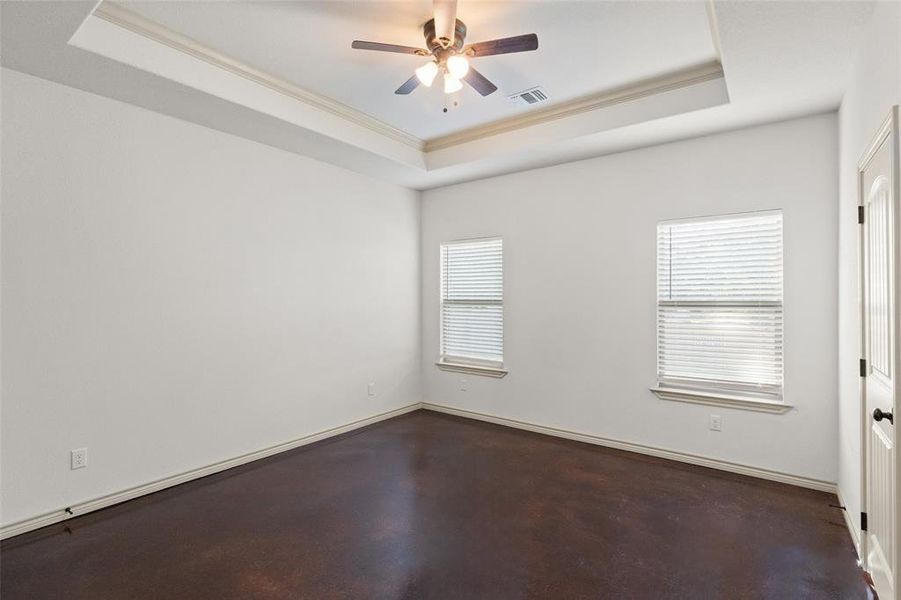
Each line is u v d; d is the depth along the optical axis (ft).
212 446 11.58
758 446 11.27
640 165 12.95
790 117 10.71
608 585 7.13
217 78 9.68
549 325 14.73
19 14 6.90
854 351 8.34
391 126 13.44
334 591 7.00
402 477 11.37
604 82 10.73
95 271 9.58
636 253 13.05
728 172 11.62
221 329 11.78
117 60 8.24
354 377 15.38
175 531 8.77
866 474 7.45
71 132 9.22
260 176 12.62
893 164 5.57
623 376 13.32
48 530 8.77
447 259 17.53
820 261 10.52
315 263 14.11
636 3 7.77
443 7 6.95
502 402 15.88
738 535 8.58
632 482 11.01
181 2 7.77
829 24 7.08
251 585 7.15
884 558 6.32
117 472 9.90
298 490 10.62
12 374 8.54
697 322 12.25
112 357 9.83
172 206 10.80
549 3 7.77
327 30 8.65
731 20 7.05
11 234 8.52
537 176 14.93
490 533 8.70
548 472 11.66
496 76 10.41
